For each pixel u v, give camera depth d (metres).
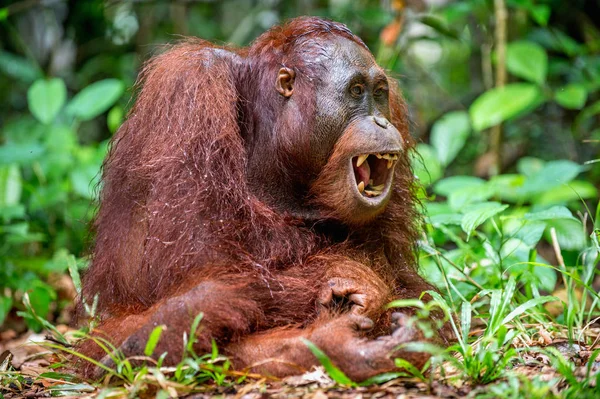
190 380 5.91
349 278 6.79
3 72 19.30
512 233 9.01
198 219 6.61
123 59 18.45
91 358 6.81
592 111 14.53
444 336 7.24
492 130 15.02
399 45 14.64
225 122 7.01
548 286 8.99
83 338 7.43
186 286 6.39
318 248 7.30
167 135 6.97
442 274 8.13
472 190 10.38
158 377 5.62
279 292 6.64
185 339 5.91
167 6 19.69
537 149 16.94
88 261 8.35
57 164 13.09
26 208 14.03
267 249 6.91
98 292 7.58
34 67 17.11
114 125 14.16
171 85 7.15
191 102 7.00
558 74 17.22
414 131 9.59
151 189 6.97
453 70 21.53
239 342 6.26
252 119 7.48
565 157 16.75
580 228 10.48
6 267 10.97
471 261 9.61
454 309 7.64
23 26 19.45
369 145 6.98
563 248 10.35
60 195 12.93
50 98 13.68
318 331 6.05
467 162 17.30
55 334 8.30
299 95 7.30
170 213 6.66
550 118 17.14
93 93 13.98
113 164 7.60
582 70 15.86
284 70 7.34
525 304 6.81
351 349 5.85
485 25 16.17
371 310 6.62
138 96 7.67
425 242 8.52
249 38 19.42
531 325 7.50
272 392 5.67
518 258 9.29
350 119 7.22
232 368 6.20
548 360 6.50
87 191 12.80
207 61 7.29
